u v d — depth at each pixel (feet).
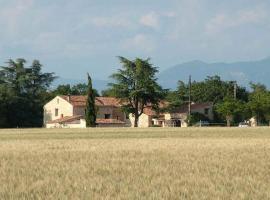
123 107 452.76
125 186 58.85
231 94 566.77
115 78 449.89
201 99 572.10
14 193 54.70
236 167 76.69
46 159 90.94
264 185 59.52
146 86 445.78
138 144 134.82
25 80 527.40
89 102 416.87
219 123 474.90
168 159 89.45
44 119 489.26
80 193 54.70
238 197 52.54
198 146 124.16
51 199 51.26
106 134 214.90
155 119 500.33
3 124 456.04
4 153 105.29
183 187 57.82
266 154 98.99
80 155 99.04
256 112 443.73
